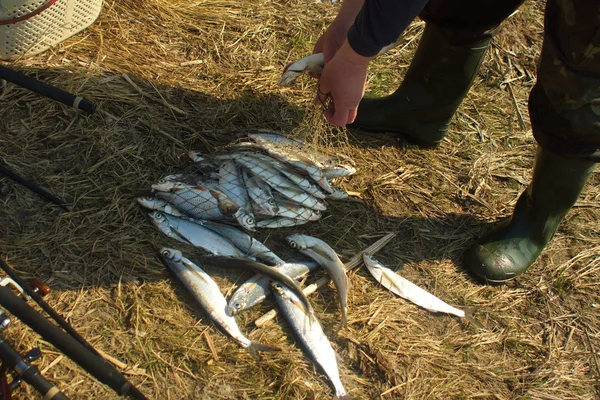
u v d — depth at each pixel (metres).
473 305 1.99
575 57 1.68
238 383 1.78
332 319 1.91
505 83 2.56
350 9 1.92
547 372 1.89
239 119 2.25
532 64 2.63
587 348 1.94
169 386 1.76
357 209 2.12
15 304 1.50
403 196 2.18
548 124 1.83
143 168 2.09
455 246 2.09
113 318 1.83
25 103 2.12
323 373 1.81
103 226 1.96
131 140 2.13
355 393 1.81
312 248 1.98
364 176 2.20
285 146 2.11
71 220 1.95
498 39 2.65
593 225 2.18
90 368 1.46
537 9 2.77
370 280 1.99
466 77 2.13
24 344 1.75
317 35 2.57
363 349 1.87
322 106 1.90
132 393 1.48
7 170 1.96
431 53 2.13
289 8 2.63
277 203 2.03
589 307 2.01
